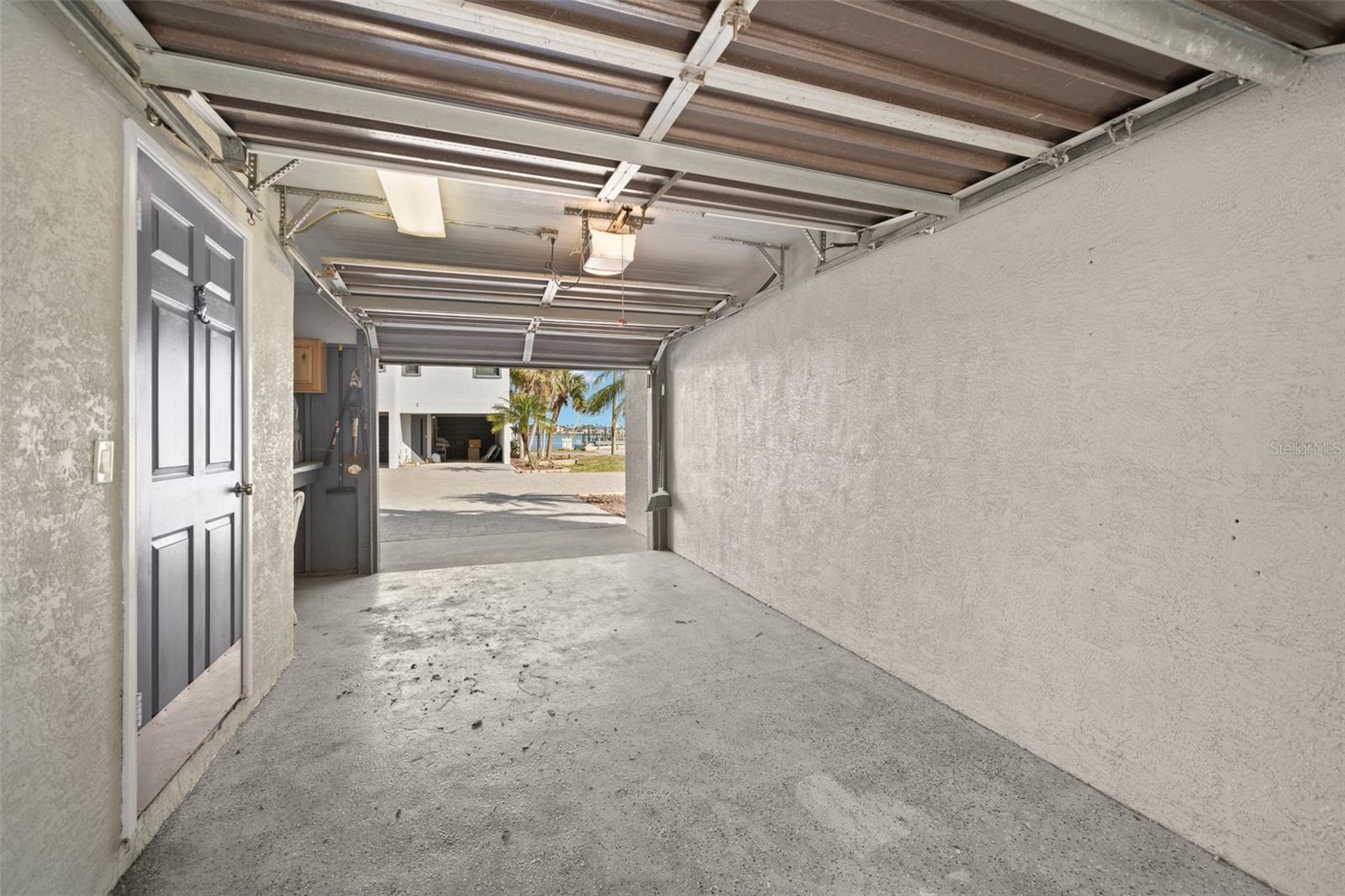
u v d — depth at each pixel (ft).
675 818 6.20
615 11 4.63
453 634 11.87
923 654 9.23
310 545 16.72
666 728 8.09
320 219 9.97
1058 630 7.14
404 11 4.58
